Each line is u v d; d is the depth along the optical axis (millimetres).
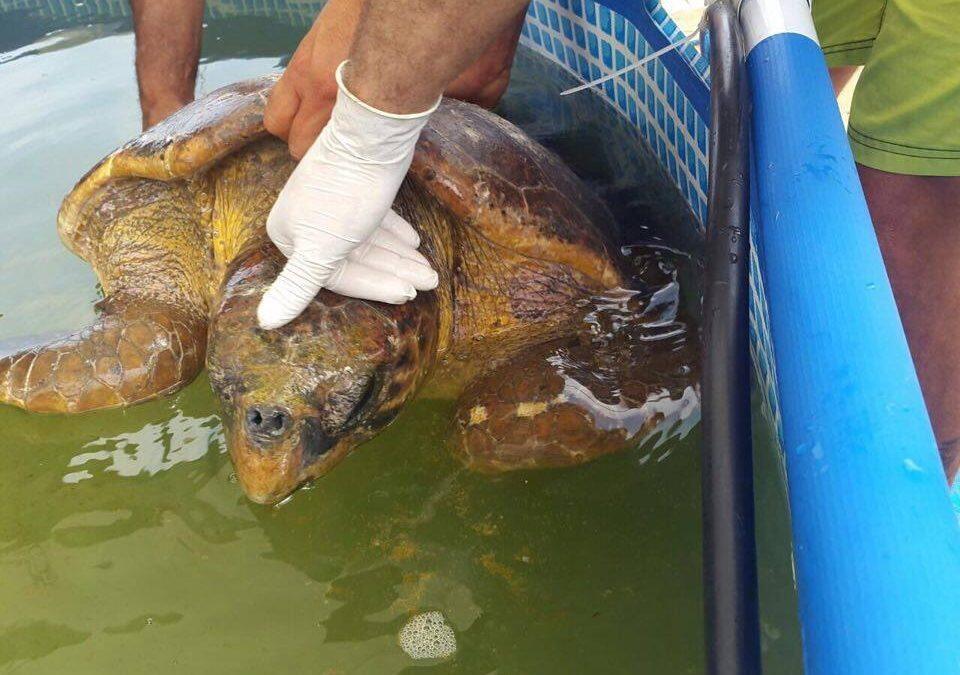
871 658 612
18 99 3357
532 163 1976
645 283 2043
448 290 1932
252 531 1572
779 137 1234
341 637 1371
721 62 1429
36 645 1387
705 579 971
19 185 2738
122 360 1835
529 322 2000
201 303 2107
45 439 1795
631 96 2646
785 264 1016
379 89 1230
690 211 2252
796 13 1473
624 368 1783
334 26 1392
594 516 1559
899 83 1731
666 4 3678
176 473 1698
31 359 1839
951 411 1939
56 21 4180
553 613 1391
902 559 649
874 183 1849
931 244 1844
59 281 2312
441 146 1785
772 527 1454
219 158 1902
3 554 1550
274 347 1522
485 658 1325
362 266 1607
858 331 856
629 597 1405
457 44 1153
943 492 700
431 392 1867
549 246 1872
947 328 1894
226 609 1430
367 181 1405
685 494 1579
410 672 1312
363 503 1617
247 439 1509
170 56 2598
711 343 1136
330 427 1567
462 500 1611
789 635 1278
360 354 1562
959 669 568
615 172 2520
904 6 1680
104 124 3094
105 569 1513
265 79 2084
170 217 2121
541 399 1656
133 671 1341
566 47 3098
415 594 1439
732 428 1059
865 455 739
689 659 1297
